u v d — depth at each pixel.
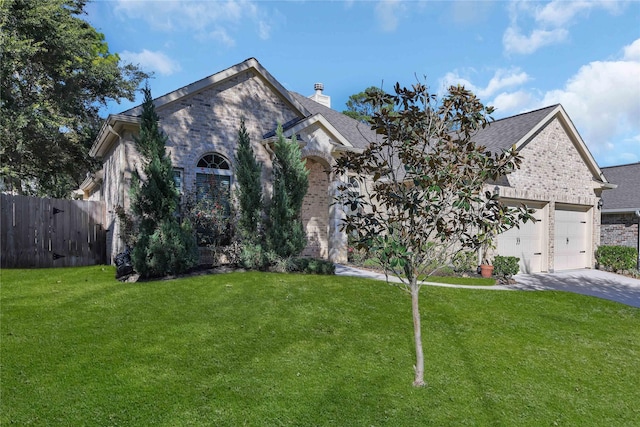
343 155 5.07
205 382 4.73
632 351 6.47
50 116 16.22
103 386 4.52
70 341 5.74
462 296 9.36
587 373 5.55
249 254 10.91
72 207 13.02
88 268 11.53
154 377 4.79
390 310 7.95
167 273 9.91
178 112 11.70
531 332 7.15
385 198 4.71
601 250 16.64
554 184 15.29
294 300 8.18
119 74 19.84
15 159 17.41
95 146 13.38
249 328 6.59
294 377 4.96
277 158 11.77
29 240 12.14
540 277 13.80
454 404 4.51
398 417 4.17
